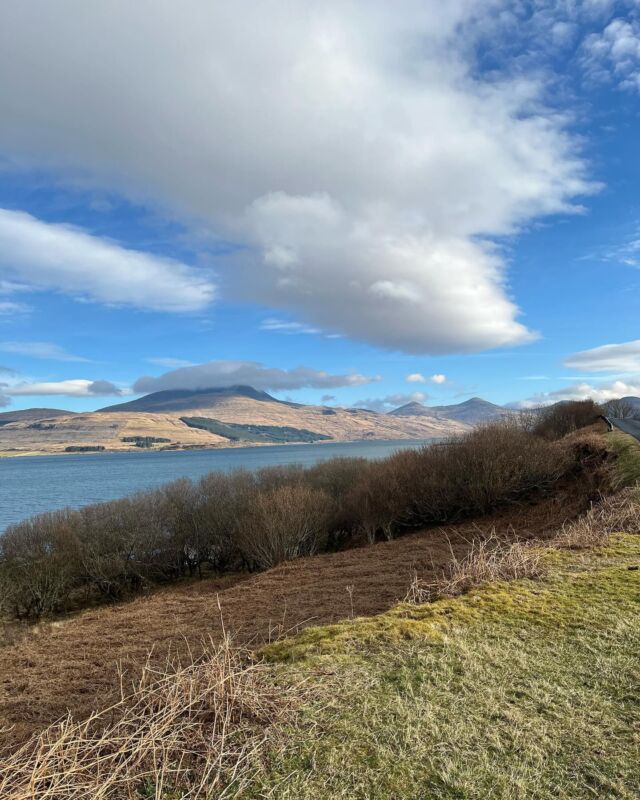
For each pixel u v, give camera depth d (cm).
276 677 485
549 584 734
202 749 378
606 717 391
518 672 470
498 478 2552
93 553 3056
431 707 411
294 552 2919
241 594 1484
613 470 1962
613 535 1009
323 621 916
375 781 329
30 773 344
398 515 2970
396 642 549
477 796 312
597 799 307
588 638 537
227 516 3466
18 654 1031
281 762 356
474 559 876
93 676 802
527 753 350
